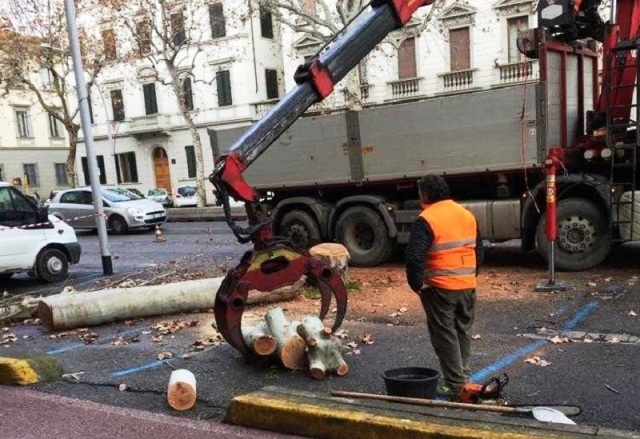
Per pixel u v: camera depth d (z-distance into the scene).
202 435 4.41
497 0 26.78
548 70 8.98
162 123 38.41
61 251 11.70
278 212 11.87
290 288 8.38
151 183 40.41
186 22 32.44
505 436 3.68
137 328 7.76
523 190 9.76
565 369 5.28
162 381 5.66
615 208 8.73
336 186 11.16
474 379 5.14
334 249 8.98
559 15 8.84
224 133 12.30
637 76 8.45
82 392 5.53
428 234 4.51
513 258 10.79
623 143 8.75
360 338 6.54
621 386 4.85
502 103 9.29
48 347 7.12
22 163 45.09
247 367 5.89
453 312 4.67
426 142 10.02
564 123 9.32
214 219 25.06
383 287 9.09
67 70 31.78
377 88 30.03
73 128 31.67
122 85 39.81
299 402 4.51
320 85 5.88
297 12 21.12
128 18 31.28
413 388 4.50
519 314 7.17
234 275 5.66
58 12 28.86
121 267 13.18
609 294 7.74
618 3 9.11
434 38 28.42
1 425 4.79
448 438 3.78
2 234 10.80
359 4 19.39
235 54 35.62
